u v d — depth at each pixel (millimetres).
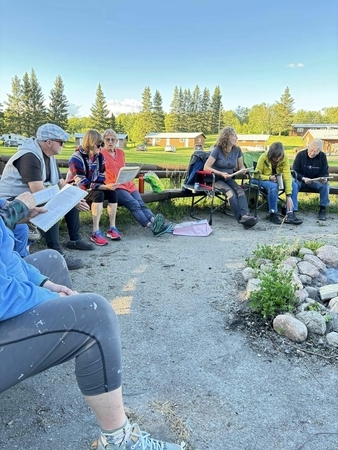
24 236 2180
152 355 2051
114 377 1180
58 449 1428
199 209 5898
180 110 90625
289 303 2473
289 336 2195
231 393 1765
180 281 3092
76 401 1690
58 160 6691
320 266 3303
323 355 2062
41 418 1581
